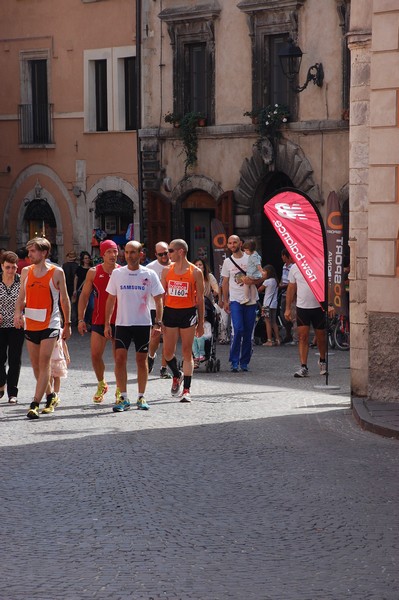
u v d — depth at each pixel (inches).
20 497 508.7
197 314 832.3
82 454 607.8
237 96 1664.6
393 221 771.4
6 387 879.7
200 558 410.0
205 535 442.3
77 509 486.0
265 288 1322.6
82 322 825.5
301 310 988.6
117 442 645.9
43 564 402.6
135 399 840.3
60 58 1900.8
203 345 1029.8
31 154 1956.2
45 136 1939.0
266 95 1632.6
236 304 1033.5
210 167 1705.2
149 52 1771.7
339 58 1533.0
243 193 1664.6
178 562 404.8
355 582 380.2
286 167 1603.1
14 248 2000.5
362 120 800.3
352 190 803.4
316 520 465.1
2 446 633.0
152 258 1788.9
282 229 952.3
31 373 1047.6
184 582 380.8
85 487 527.8
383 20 768.9
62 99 1904.5
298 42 1576.0
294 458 596.1
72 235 1914.4
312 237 946.1
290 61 1561.3
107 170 1852.9
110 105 1838.1
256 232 1669.5
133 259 774.5
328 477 547.5
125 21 1806.1
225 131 1669.5
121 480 542.9
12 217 1998.0
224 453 610.9
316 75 1553.9
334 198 1227.9
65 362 792.9
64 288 757.3
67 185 1909.4
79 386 930.7
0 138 1996.8
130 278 773.9
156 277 783.1
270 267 1325.0
